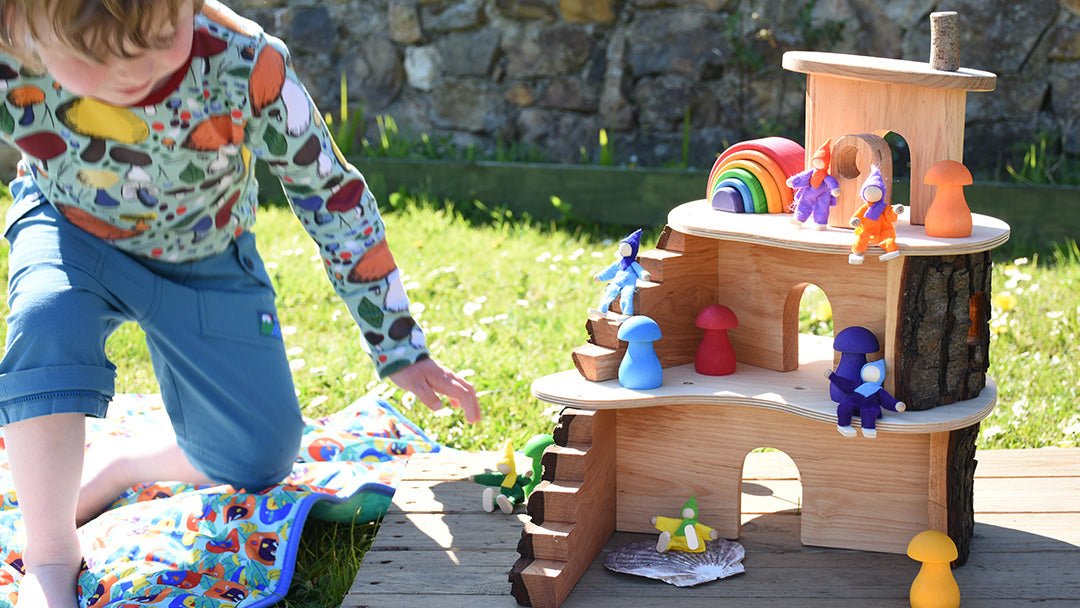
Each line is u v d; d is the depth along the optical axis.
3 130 1.75
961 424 1.87
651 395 1.98
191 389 2.09
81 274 1.85
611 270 2.14
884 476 2.03
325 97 6.15
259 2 6.10
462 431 2.87
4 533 2.13
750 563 2.03
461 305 3.99
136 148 1.76
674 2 5.54
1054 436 2.73
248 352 2.09
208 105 1.77
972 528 2.04
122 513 2.17
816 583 1.94
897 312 1.87
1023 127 5.15
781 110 5.46
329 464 2.44
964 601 1.87
